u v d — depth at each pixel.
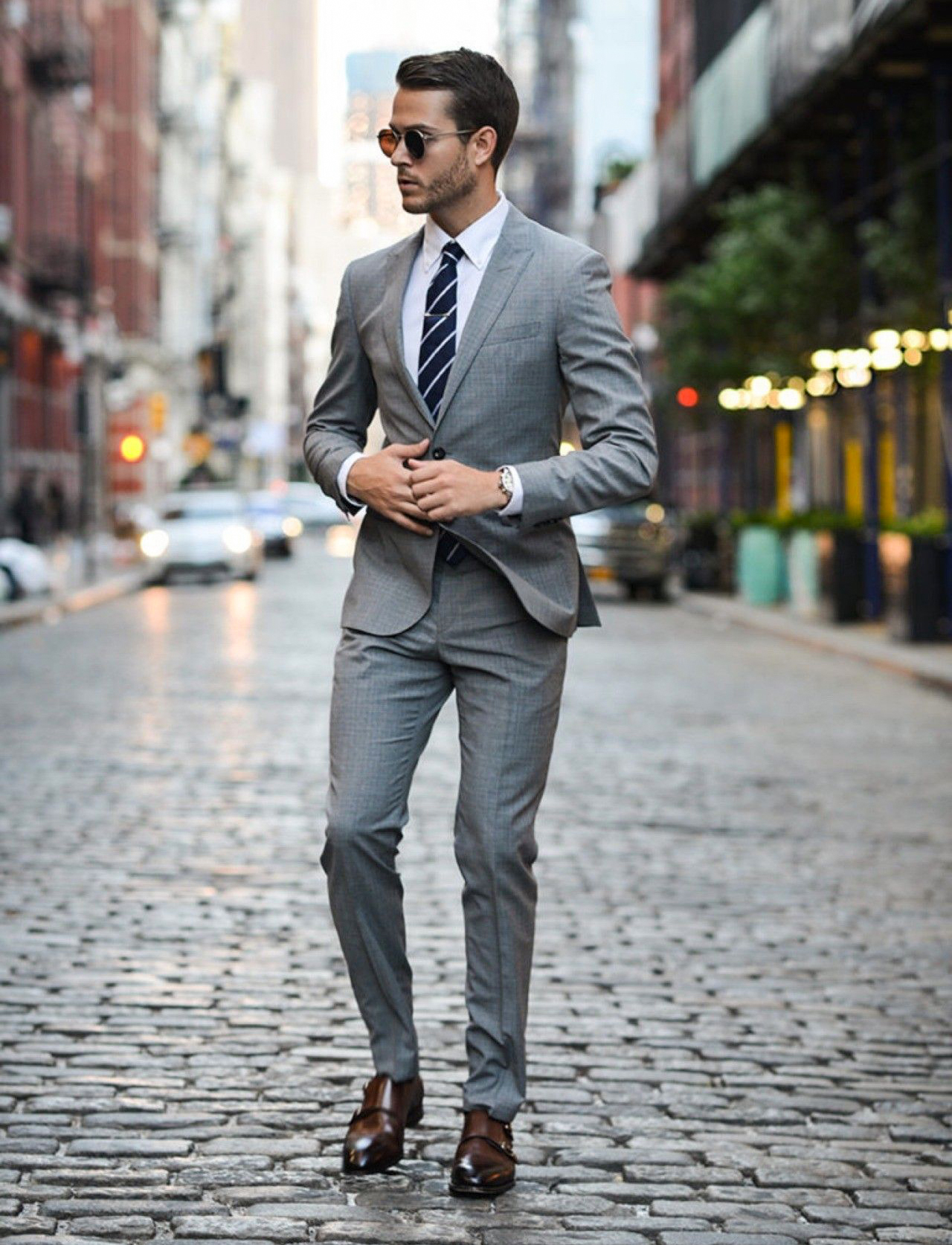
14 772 12.46
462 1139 4.97
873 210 28.45
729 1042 6.46
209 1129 5.42
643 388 4.82
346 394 5.10
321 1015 6.69
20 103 48.81
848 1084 6.04
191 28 95.56
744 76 29.95
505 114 4.79
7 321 46.69
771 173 31.75
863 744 14.51
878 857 9.99
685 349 33.09
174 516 39.56
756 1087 5.97
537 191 106.81
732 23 43.81
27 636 24.72
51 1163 5.10
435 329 4.84
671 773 12.91
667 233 39.56
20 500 46.31
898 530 22.75
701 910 8.61
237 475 94.62
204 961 7.45
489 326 4.78
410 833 10.30
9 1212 4.73
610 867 9.56
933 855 10.05
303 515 72.38
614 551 34.88
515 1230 4.67
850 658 22.28
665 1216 4.80
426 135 4.71
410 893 8.76
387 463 4.71
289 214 170.38
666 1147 5.37
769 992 7.16
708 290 29.83
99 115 68.50
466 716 4.94
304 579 41.22
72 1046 6.25
